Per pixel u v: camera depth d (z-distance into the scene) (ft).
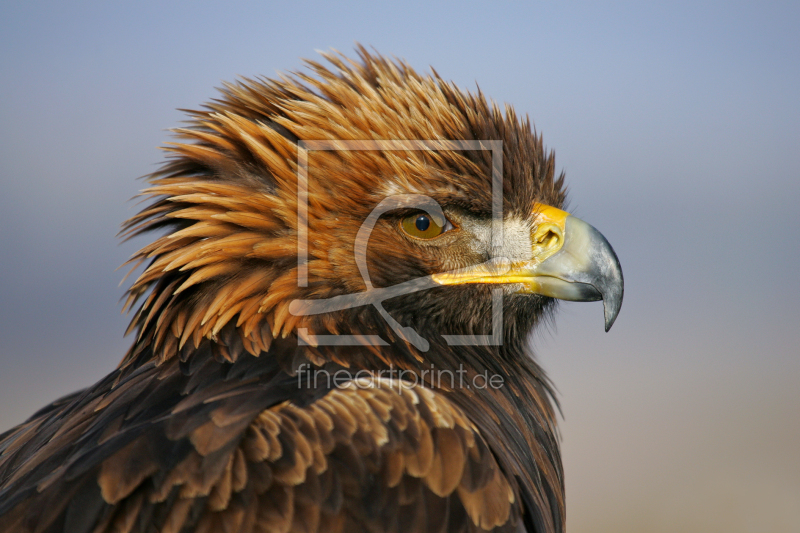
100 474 16.63
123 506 16.20
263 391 18.75
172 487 16.29
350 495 16.35
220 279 21.12
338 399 18.10
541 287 24.82
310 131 21.89
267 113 23.09
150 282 23.29
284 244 21.39
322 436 17.07
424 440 17.53
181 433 17.26
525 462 21.48
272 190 21.85
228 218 21.08
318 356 20.94
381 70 24.73
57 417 23.27
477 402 22.03
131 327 23.59
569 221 25.23
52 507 16.38
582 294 24.75
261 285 21.21
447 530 16.60
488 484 17.57
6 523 16.40
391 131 22.61
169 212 22.56
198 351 20.92
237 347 20.86
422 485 16.92
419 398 18.49
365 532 16.12
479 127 24.08
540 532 19.04
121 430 18.40
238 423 17.28
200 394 19.19
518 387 25.52
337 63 24.90
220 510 15.94
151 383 20.22
